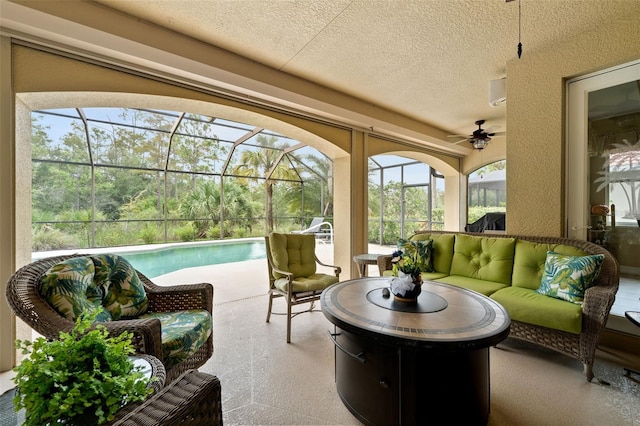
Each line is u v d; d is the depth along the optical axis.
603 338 2.43
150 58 2.45
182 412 0.79
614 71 2.52
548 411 1.61
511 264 2.73
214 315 3.15
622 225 2.56
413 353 1.34
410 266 1.83
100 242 7.61
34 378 0.77
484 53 2.90
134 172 8.25
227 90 3.04
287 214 10.62
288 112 3.68
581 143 2.72
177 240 8.98
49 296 1.35
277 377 1.95
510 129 3.06
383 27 2.46
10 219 2.06
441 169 6.74
